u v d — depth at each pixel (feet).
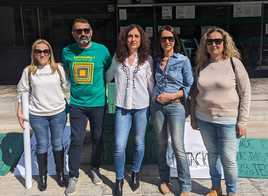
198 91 12.75
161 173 14.16
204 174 15.23
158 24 30.32
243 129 12.28
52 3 30.01
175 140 13.28
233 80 12.14
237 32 30.55
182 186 13.64
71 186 14.26
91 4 29.96
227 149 12.55
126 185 14.73
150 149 16.47
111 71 13.79
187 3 29.99
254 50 30.78
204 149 15.43
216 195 13.58
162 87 13.04
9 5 30.19
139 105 13.47
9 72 31.86
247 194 13.87
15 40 31.01
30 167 14.76
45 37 30.73
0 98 25.50
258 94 24.59
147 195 13.97
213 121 12.50
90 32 13.57
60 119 14.40
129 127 13.76
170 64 12.85
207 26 30.40
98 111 14.32
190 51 29.30
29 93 14.26
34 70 13.88
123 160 13.78
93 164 15.15
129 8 30.07
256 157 16.71
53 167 16.16
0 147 18.70
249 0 29.99
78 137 14.25
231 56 12.23
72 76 13.96
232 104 12.25
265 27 30.40
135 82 13.33
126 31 13.20
